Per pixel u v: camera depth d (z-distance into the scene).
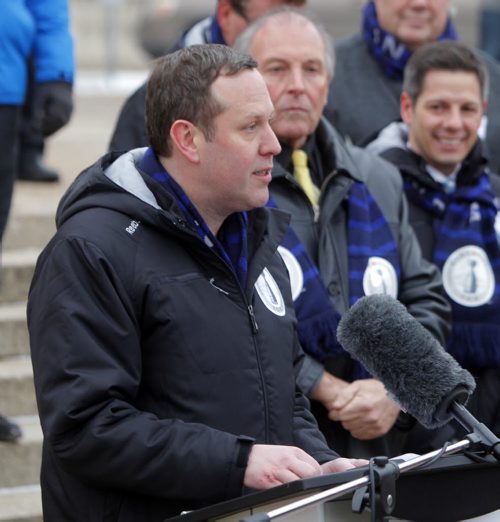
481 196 10.91
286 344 7.70
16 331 13.11
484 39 22.17
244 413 7.30
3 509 11.05
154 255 7.25
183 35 12.34
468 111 11.02
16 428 11.66
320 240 9.81
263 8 11.73
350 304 9.73
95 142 19.41
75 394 6.93
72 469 7.07
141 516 7.23
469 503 6.62
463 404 6.77
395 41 12.80
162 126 7.43
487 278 10.71
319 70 10.05
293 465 6.93
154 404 7.26
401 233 10.34
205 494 6.99
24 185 16.27
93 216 7.26
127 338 7.11
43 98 12.20
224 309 7.36
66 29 12.30
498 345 10.57
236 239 7.65
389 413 9.66
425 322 10.01
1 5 11.55
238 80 7.34
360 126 12.61
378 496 6.16
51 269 7.17
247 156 7.33
